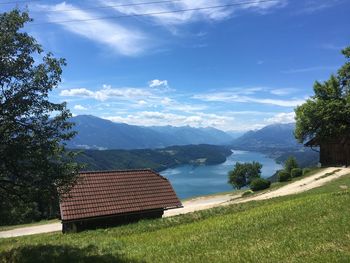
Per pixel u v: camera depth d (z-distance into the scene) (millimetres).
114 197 41125
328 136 66938
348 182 42656
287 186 54656
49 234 38781
